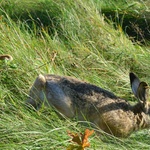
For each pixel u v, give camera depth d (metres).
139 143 19.11
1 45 23.80
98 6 34.44
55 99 20.38
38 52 24.44
